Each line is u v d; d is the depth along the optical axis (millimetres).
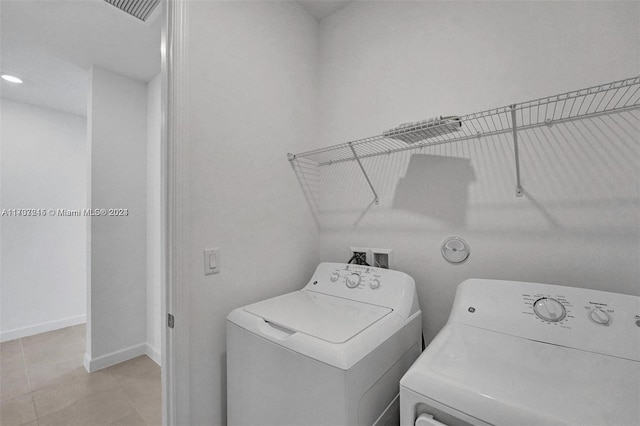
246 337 1099
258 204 1482
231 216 1348
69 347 2742
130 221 2572
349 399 810
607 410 585
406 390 724
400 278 1318
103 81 2420
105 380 2223
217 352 1268
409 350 1176
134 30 1939
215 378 1258
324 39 1911
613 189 1036
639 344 808
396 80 1579
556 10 1152
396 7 1595
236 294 1357
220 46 1320
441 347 868
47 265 3119
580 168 1096
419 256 1470
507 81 1250
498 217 1259
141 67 2412
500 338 935
